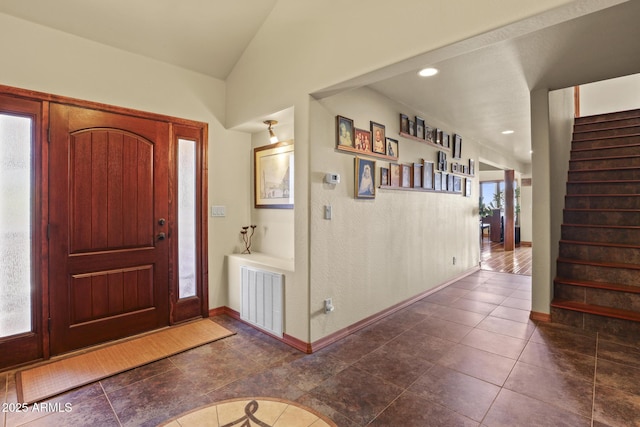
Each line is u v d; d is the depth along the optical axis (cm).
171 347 266
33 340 239
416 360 244
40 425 174
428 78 302
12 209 231
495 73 289
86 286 262
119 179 277
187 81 317
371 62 212
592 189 402
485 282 488
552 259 340
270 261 310
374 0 210
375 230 328
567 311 311
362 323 311
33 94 235
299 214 264
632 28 213
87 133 260
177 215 314
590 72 288
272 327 288
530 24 158
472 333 295
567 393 200
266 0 275
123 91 277
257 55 304
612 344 269
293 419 178
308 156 257
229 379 219
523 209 945
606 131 473
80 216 258
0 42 221
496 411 184
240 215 364
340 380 217
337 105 283
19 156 232
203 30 284
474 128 485
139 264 290
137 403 193
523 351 258
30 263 238
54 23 240
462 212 517
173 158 310
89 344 264
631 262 328
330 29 238
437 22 181
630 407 186
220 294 347
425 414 182
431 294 423
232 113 338
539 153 329
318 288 265
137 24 260
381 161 337
